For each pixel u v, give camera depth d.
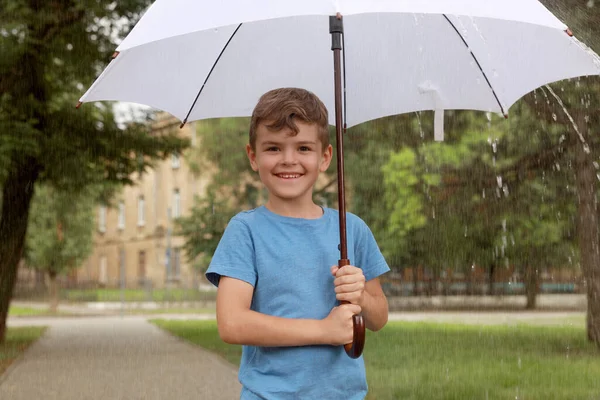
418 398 7.12
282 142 2.46
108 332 18.92
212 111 3.32
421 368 9.48
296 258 2.44
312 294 2.42
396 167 17.53
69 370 10.61
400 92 3.38
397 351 11.68
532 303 26.17
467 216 16.73
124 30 15.03
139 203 54.72
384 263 2.69
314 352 2.38
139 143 15.59
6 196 15.48
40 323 24.09
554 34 2.99
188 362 11.48
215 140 28.69
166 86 3.12
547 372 8.98
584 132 11.95
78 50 14.80
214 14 2.47
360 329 2.29
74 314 31.53
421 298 33.19
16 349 14.09
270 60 3.28
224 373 10.09
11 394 8.34
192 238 31.09
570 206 15.45
